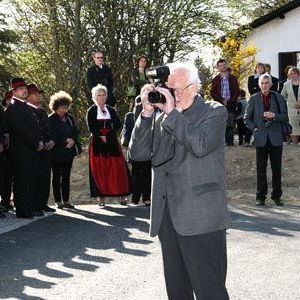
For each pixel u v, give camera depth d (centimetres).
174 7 2077
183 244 450
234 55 2331
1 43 2161
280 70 2491
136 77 1455
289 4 2419
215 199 448
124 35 2073
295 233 895
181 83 447
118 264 739
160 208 459
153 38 2083
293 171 1400
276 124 1129
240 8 2292
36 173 1060
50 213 1097
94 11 2034
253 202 1187
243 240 849
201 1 2108
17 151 1029
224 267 458
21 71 2177
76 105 1989
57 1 2012
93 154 1153
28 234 914
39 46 2083
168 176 455
